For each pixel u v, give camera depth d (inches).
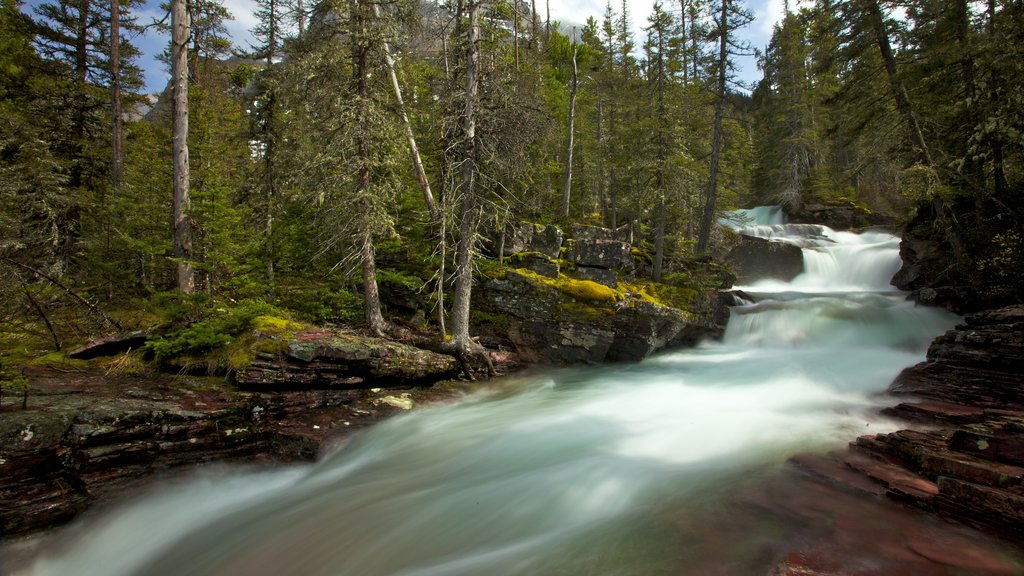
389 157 571.5
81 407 316.8
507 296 677.3
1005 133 614.5
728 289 888.9
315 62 516.4
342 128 542.3
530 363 655.8
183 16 478.6
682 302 743.7
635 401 508.1
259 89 672.4
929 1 695.7
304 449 368.5
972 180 702.5
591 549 230.7
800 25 910.4
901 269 895.1
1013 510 204.2
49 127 765.9
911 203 877.8
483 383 565.3
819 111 1553.9
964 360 418.3
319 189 550.3
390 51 614.2
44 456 279.0
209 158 755.4
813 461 303.4
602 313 661.3
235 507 310.3
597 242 750.5
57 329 495.5
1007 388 368.2
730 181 1433.3
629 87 1364.4
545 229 767.1
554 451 374.0
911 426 360.8
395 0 553.9
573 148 1243.8
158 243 572.1
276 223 660.1
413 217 714.8
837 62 817.5
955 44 647.8
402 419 438.3
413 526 277.3
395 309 697.0
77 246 662.5
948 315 663.1
